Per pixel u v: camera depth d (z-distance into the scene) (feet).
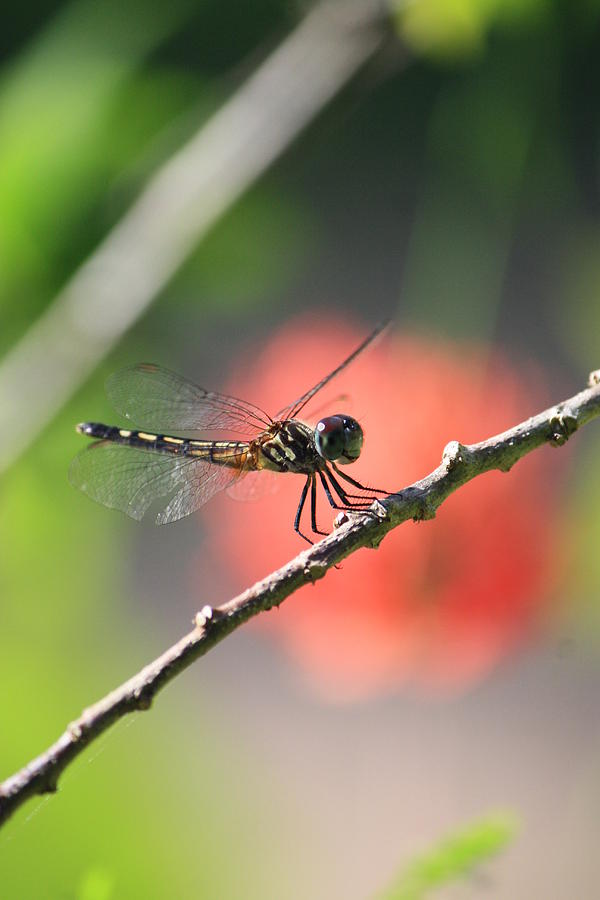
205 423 3.65
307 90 3.65
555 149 3.65
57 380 3.64
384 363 3.68
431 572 3.68
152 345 3.67
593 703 3.84
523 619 3.68
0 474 3.63
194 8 3.65
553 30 3.64
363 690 3.70
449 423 3.67
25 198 3.63
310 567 3.48
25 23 3.80
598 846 3.73
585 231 3.66
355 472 3.68
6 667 3.69
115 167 3.64
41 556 3.67
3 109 3.63
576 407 3.50
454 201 3.66
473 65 3.65
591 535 3.67
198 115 3.66
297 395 3.70
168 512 3.64
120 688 3.45
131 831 3.76
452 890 3.48
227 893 3.82
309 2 3.66
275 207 3.66
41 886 3.71
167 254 3.64
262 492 3.66
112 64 3.63
